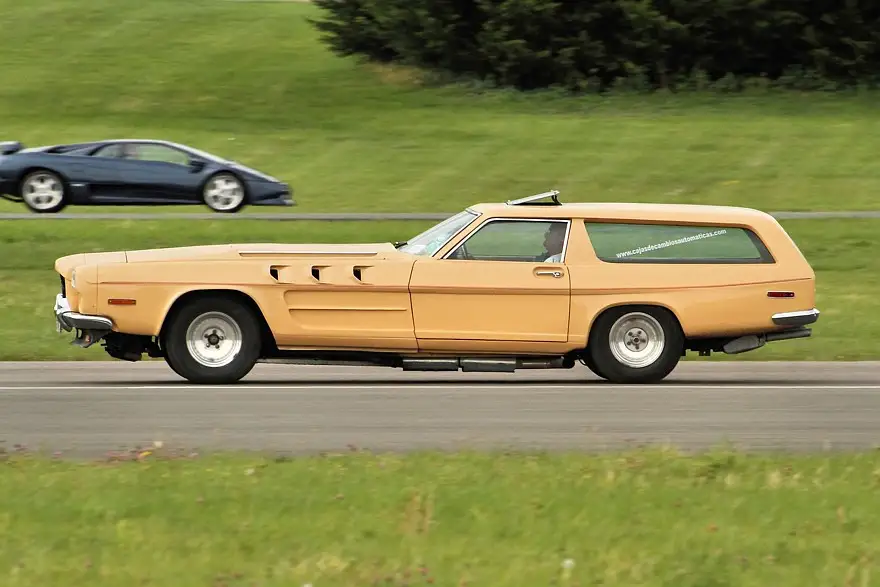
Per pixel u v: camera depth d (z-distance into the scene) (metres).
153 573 15.09
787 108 113.00
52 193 66.62
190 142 95.88
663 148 93.31
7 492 18.95
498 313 30.80
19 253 57.81
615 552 16.23
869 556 16.36
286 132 100.44
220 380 30.69
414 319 30.55
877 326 46.91
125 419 26.09
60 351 39.69
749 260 31.88
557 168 86.88
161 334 30.62
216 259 30.34
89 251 58.81
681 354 31.88
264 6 151.12
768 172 85.62
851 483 20.44
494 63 118.56
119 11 141.75
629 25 121.75
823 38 122.69
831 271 59.78
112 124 102.62
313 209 73.69
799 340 43.97
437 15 121.19
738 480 20.44
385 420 26.27
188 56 125.94
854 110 111.94
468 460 21.66
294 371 34.97
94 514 17.80
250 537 16.77
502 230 31.28
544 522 17.67
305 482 19.81
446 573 15.23
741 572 15.61
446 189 80.62
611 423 26.34
